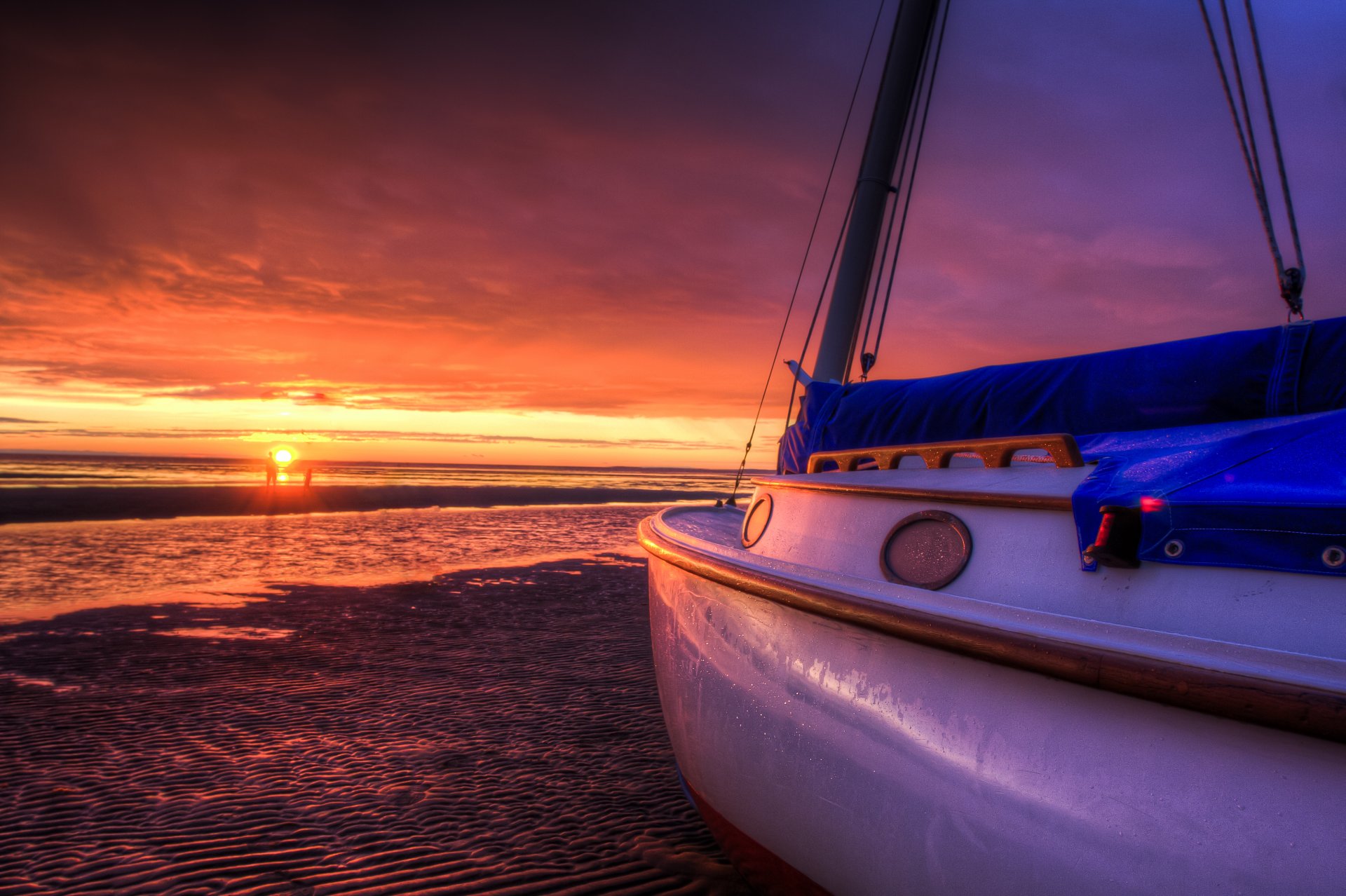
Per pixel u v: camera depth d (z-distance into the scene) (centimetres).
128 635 914
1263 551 175
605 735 599
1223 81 380
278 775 503
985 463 279
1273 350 264
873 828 225
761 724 270
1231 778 155
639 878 363
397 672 779
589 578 1473
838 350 625
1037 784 184
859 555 276
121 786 480
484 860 382
